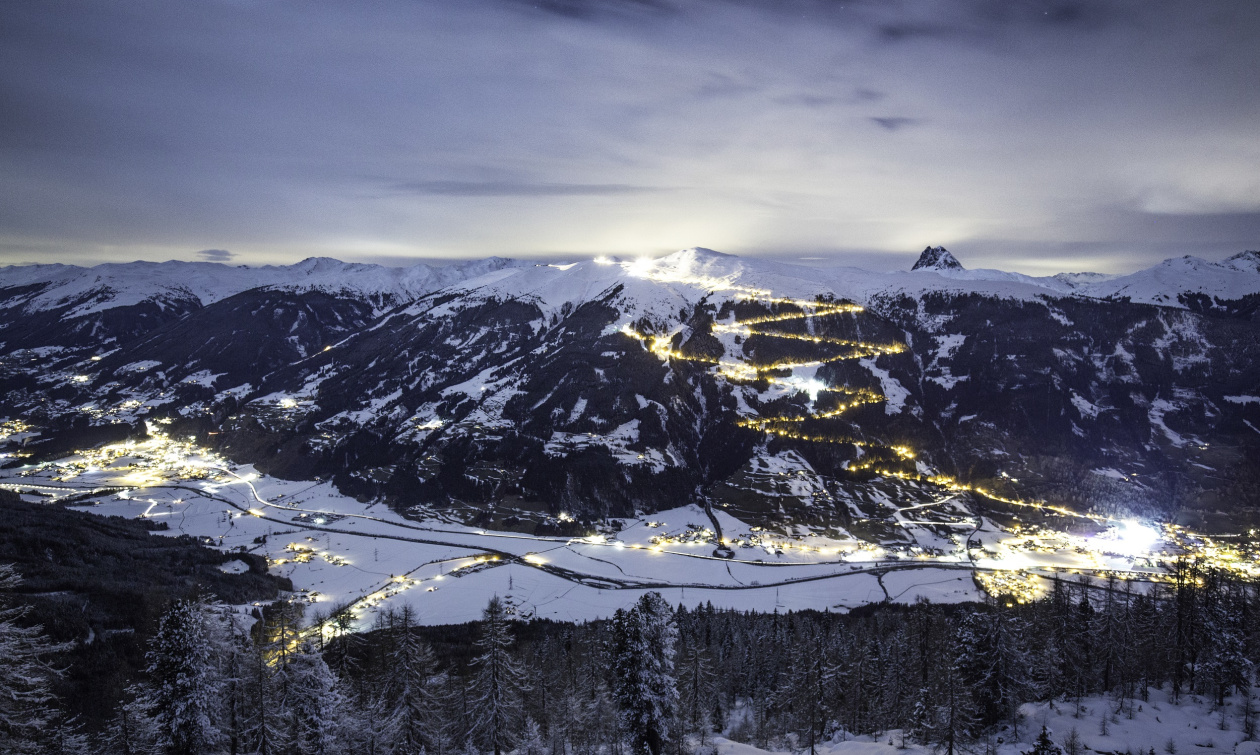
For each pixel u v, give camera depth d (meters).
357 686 82.06
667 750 77.00
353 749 64.44
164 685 55.34
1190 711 82.19
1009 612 94.25
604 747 87.44
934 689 81.44
